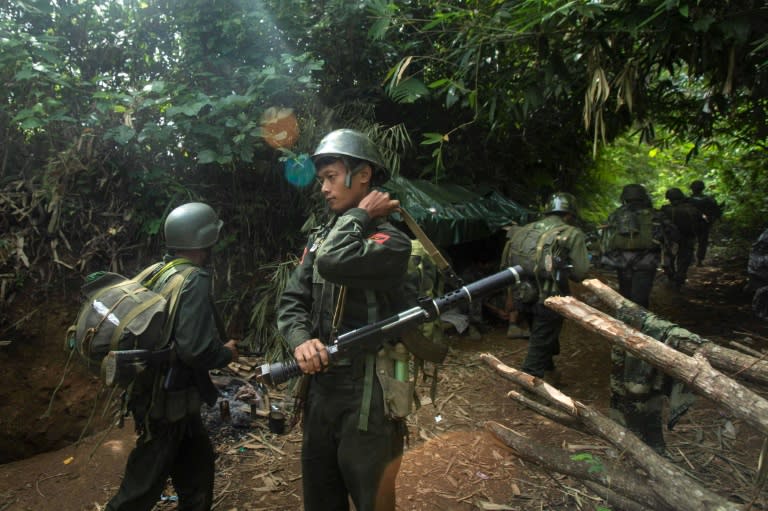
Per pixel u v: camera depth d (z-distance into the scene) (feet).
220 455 10.12
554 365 14.48
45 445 10.72
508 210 19.08
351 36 16.89
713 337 17.49
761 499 8.29
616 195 35.88
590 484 6.59
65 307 11.75
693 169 40.40
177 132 13.20
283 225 15.46
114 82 14.30
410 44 16.20
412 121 19.54
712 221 29.43
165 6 14.20
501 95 14.35
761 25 10.23
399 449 5.82
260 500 8.78
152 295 6.64
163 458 6.82
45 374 11.09
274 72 13.20
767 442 5.64
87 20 13.91
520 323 18.08
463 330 17.38
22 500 8.78
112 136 12.41
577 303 6.33
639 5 10.71
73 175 12.38
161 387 6.63
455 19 14.96
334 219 5.99
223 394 11.96
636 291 16.63
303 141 14.46
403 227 15.62
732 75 11.59
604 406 12.53
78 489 9.07
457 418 11.80
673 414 8.06
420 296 5.89
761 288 14.96
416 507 8.48
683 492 5.45
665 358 5.53
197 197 13.76
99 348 6.33
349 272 5.11
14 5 13.19
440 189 17.98
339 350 5.24
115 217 12.89
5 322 10.94
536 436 10.89
